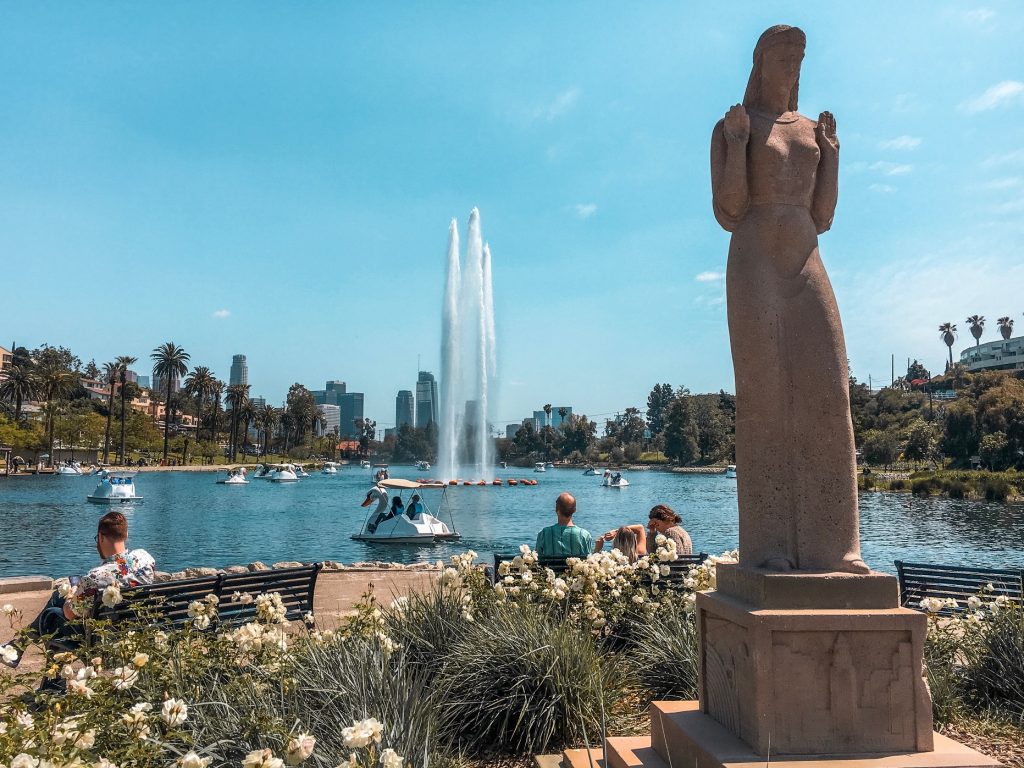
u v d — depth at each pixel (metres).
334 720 3.88
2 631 7.30
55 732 3.02
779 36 4.02
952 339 163.00
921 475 78.38
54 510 41.22
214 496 56.75
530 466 174.75
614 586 6.11
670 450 149.25
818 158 3.97
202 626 4.58
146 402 167.75
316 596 9.63
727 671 3.54
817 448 3.63
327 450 178.00
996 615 5.41
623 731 4.62
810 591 3.35
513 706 4.65
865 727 3.22
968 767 3.06
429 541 26.47
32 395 108.69
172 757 3.59
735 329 3.87
